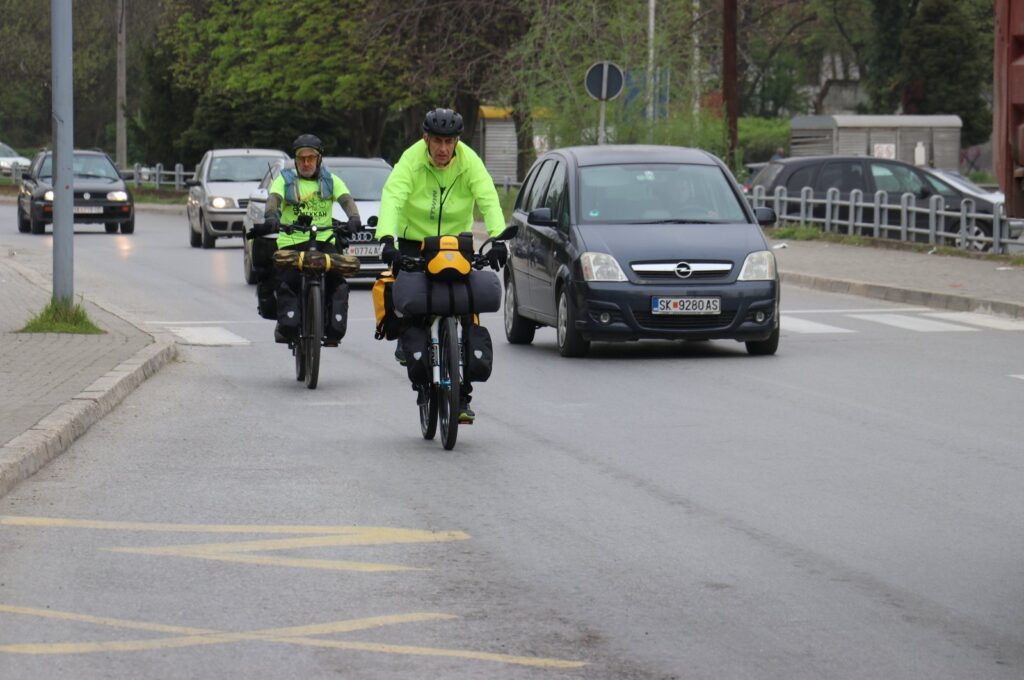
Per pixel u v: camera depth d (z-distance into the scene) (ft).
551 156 172.86
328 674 55.62
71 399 114.32
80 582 68.44
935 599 65.87
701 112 372.38
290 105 609.01
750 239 155.74
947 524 80.53
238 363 151.43
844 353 158.51
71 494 87.76
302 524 80.53
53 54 160.56
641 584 68.23
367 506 85.05
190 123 640.17
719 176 164.86
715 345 166.91
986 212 313.73
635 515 82.74
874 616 63.26
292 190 134.41
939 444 105.09
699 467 96.78
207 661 57.11
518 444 105.50
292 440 107.04
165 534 77.97
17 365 134.31
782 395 128.77
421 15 460.96
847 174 325.01
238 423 114.32
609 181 162.40
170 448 103.24
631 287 150.92
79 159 414.82
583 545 75.82
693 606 64.69
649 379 139.03
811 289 239.09
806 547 75.36
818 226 319.47
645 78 372.17
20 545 75.46
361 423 115.03
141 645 59.06
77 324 163.73
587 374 142.61
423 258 102.42
